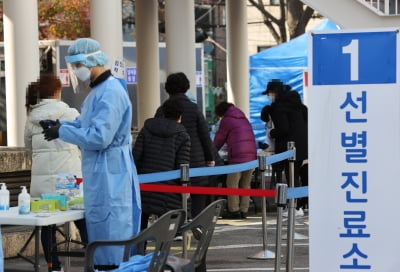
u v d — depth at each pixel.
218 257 18.03
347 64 9.59
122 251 12.25
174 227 10.49
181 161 16.31
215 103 62.50
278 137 23.19
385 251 9.62
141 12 30.95
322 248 9.72
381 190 9.60
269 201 25.95
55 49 30.45
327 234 9.70
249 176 23.27
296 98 23.33
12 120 21.48
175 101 16.50
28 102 15.07
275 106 23.23
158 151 16.22
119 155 12.26
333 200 9.67
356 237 9.66
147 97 31.08
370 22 21.98
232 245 19.56
